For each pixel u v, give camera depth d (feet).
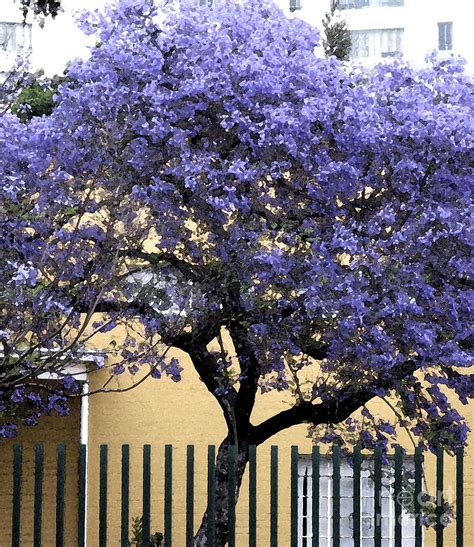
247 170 39.11
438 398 45.42
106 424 59.57
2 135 39.73
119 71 40.14
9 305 36.68
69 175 40.19
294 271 40.01
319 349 42.52
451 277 40.42
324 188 40.32
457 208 39.96
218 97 39.24
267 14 41.91
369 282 39.45
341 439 47.11
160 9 40.40
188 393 60.23
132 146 39.68
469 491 59.62
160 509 59.16
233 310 40.86
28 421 45.24
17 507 29.78
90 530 58.85
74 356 39.83
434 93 42.04
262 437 43.29
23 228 39.45
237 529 59.16
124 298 40.42
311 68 40.01
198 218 40.27
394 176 40.55
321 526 58.95
